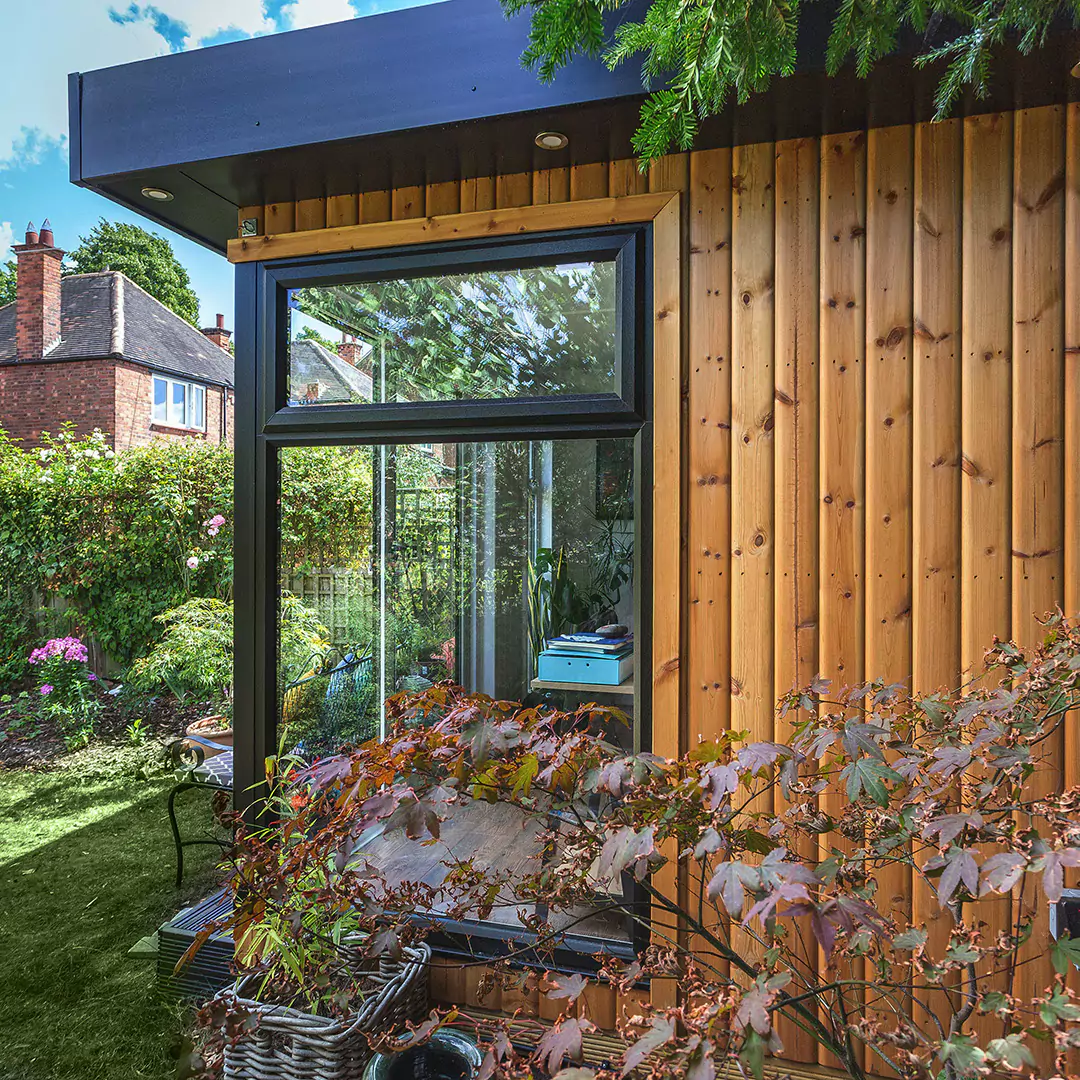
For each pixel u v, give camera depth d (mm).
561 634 2424
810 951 2004
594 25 1481
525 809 1205
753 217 2186
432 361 2506
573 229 2328
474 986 2275
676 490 2225
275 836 2506
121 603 6238
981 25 1385
